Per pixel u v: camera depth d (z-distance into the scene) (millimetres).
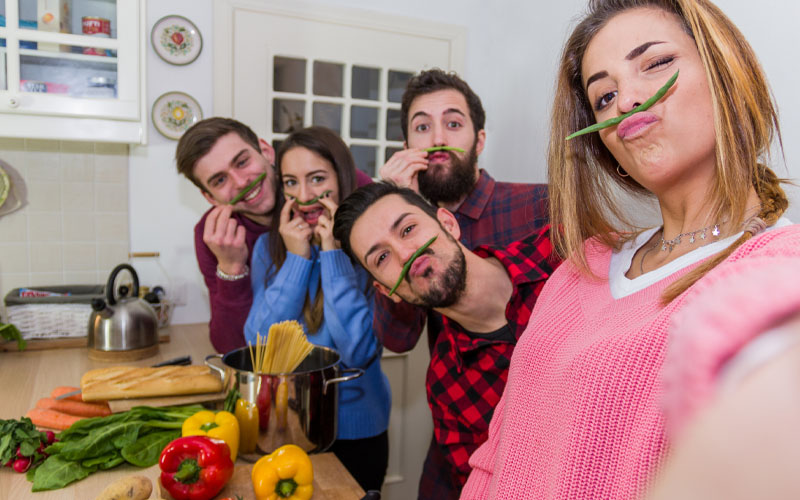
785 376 111
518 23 2277
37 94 1744
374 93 2465
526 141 2215
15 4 1695
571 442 588
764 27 1281
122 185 2150
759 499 102
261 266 1681
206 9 2162
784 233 459
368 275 1555
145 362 1727
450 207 1601
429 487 1470
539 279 986
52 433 1129
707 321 130
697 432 118
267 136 2285
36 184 2070
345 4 2342
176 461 985
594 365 584
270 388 1130
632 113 583
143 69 1852
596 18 687
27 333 1886
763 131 556
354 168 1553
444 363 1147
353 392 1443
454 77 1566
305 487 1006
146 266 2197
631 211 1229
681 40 582
